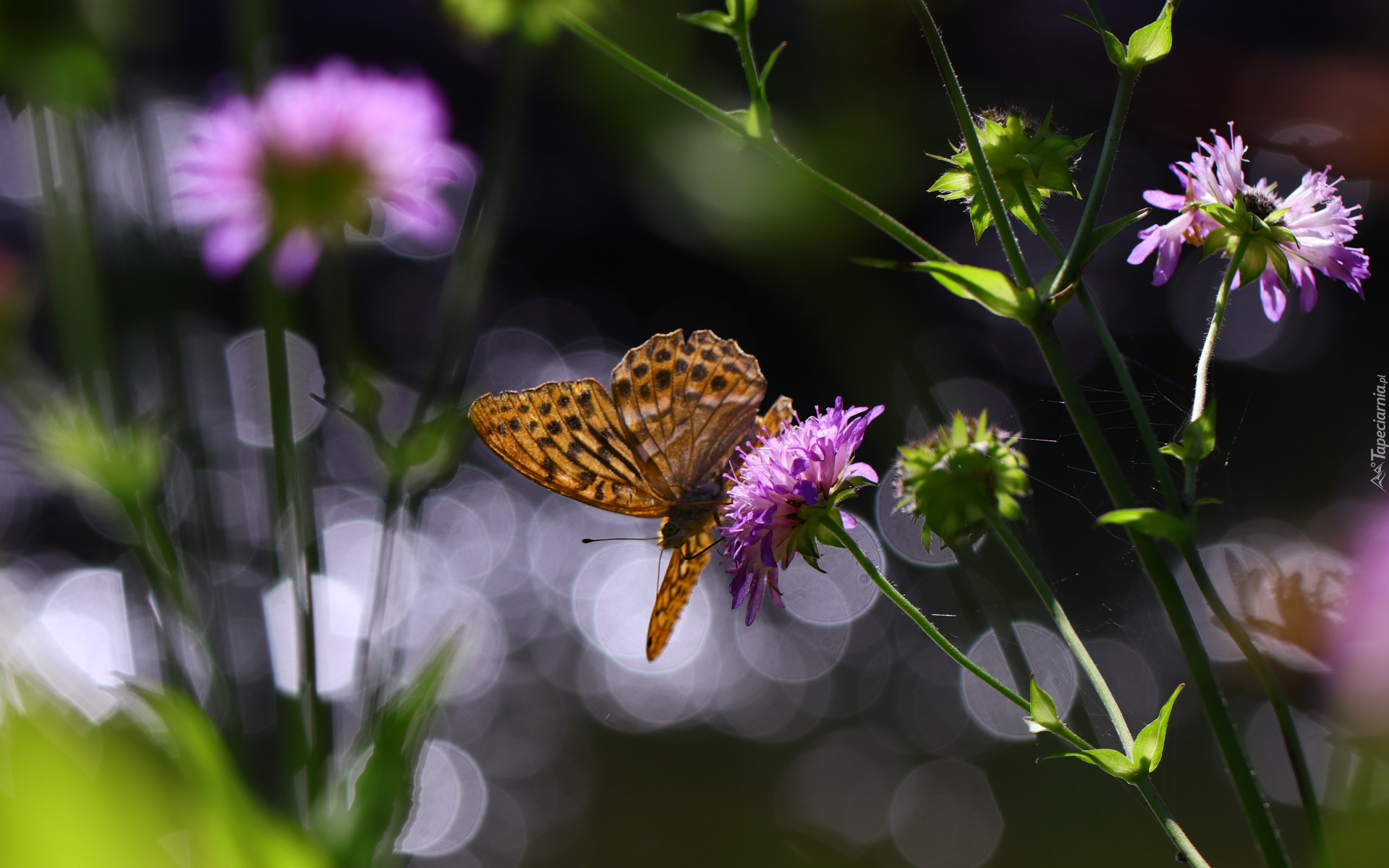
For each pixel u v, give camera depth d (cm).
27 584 166
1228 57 127
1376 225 138
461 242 100
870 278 160
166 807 79
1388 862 81
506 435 92
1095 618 138
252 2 97
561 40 141
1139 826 130
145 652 100
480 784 156
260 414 129
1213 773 133
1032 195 86
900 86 130
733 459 94
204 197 96
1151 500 111
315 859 81
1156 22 84
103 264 98
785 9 132
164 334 97
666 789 153
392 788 86
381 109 96
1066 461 139
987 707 158
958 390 162
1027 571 85
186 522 96
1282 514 127
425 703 87
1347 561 82
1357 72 114
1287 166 92
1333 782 81
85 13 93
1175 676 139
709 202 138
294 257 96
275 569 93
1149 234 86
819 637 174
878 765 151
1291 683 82
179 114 174
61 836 74
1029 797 140
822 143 129
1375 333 143
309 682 91
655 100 138
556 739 163
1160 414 108
